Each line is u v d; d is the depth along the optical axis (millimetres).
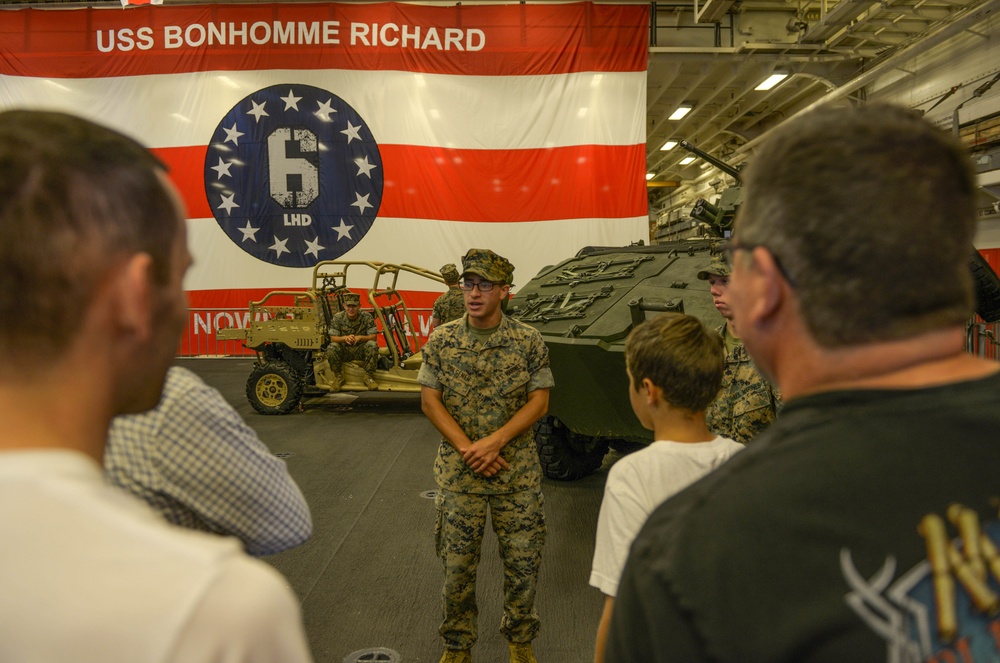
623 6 9617
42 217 401
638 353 1304
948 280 465
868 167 459
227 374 8609
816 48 9289
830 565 413
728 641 420
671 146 15461
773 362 542
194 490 917
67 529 378
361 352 6234
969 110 7812
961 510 417
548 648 2352
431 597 2713
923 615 401
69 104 9742
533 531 2135
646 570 483
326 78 9703
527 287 4805
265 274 9859
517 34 9664
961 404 452
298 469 4516
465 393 2150
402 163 9750
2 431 410
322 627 2484
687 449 1258
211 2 9789
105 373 442
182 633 364
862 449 444
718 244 3160
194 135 9758
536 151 9711
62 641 359
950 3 7867
